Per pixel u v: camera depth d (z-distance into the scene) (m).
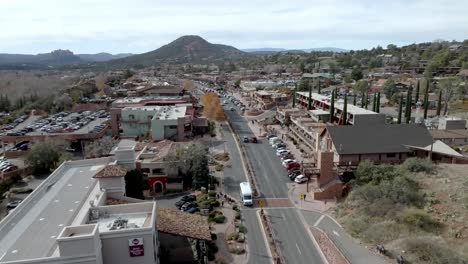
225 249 53.47
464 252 46.94
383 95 183.62
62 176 59.00
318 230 58.69
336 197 70.75
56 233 40.22
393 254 49.41
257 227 60.06
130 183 59.78
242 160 95.94
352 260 49.34
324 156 72.38
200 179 76.69
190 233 48.75
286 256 51.28
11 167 88.50
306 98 145.00
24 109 168.12
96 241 35.53
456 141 91.62
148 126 122.31
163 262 49.03
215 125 139.88
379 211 59.25
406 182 63.59
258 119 152.25
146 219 44.09
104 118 141.00
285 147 105.25
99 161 65.12
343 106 109.94
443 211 56.19
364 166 70.06
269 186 77.75
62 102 172.50
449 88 150.00
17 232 40.75
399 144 78.56
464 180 62.75
